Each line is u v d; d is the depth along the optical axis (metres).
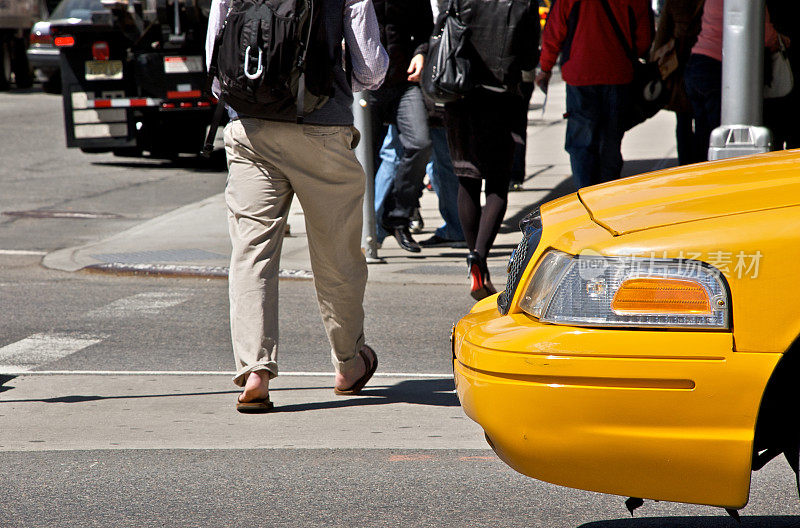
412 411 10.75
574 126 18.64
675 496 6.20
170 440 9.85
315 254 10.52
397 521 7.89
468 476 8.86
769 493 8.41
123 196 27.83
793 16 17.16
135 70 31.33
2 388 11.84
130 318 15.36
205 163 33.84
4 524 7.89
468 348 6.69
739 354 5.98
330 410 10.80
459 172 14.70
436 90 14.15
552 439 6.24
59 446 9.73
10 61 58.22
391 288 17.12
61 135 39.91
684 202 6.48
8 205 26.48
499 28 13.96
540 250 6.66
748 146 13.46
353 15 9.97
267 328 10.37
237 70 9.55
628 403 6.09
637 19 18.08
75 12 51.78
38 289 17.50
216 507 8.20
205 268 18.64
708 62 18.34
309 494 8.46
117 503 8.30
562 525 7.81
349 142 10.30
